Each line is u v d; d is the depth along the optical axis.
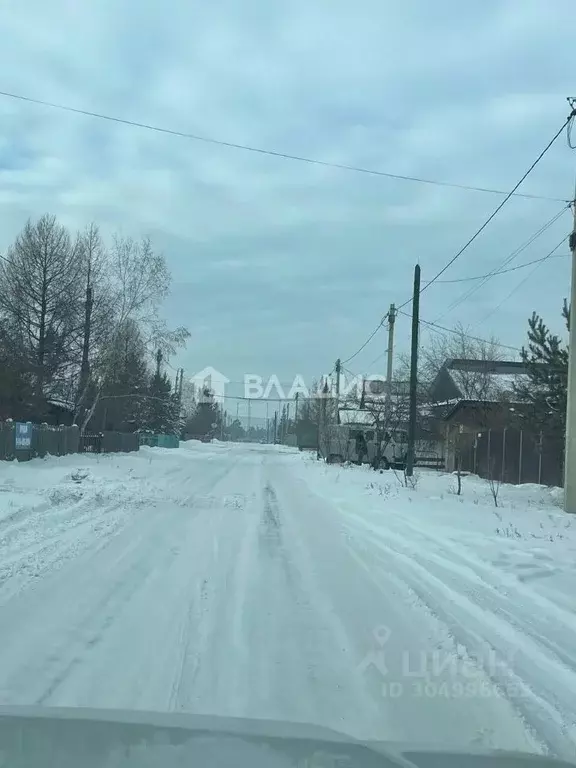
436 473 32.94
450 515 14.34
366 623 6.88
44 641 6.06
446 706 4.89
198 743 3.33
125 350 36.38
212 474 27.00
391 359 34.78
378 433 34.34
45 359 38.38
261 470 31.47
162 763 3.04
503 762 3.48
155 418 64.88
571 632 6.51
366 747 3.46
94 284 37.50
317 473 29.02
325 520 14.27
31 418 35.88
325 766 3.13
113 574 8.61
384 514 14.71
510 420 26.72
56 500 14.90
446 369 45.81
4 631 6.29
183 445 66.00
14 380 33.31
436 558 9.91
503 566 9.08
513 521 13.73
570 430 17.55
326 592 8.08
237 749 3.27
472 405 35.28
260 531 12.51
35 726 3.56
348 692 5.12
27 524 11.58
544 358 22.45
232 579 8.59
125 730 3.50
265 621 6.87
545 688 5.25
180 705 4.75
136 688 5.05
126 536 11.33
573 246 17.80
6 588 7.68
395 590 8.20
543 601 7.44
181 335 37.31
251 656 5.85
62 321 38.62
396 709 4.82
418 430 42.75
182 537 11.55
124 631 6.42
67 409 41.91
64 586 7.92
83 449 34.94
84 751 3.17
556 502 19.50
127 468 26.56
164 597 7.64
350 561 9.91
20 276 38.16
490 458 30.39
